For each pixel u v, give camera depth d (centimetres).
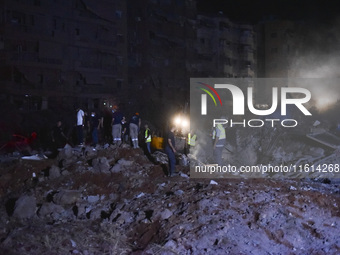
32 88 4097
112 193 1059
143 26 5541
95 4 4741
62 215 962
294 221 912
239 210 943
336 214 975
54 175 1127
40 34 4203
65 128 2389
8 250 763
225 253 802
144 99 5403
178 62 6062
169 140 1156
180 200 982
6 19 4000
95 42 4741
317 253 830
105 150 1332
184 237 839
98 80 4716
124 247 831
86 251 800
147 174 1180
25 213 944
